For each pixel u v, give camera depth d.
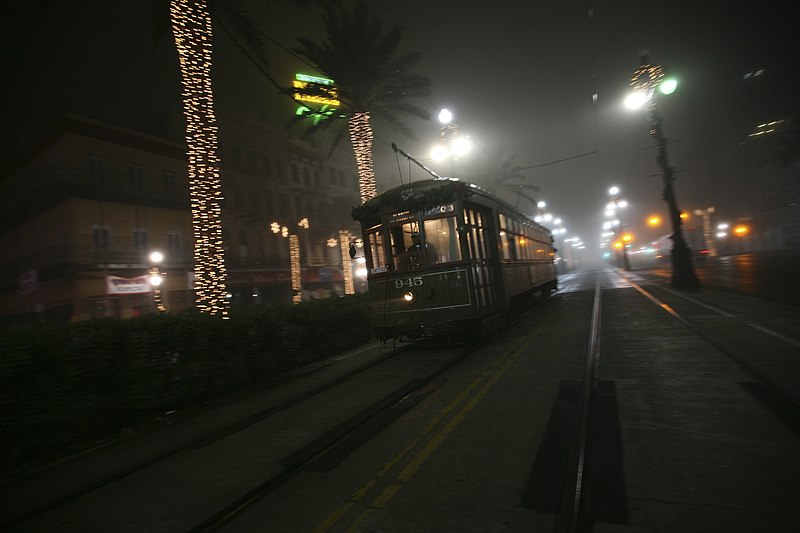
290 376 10.08
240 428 6.41
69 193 24.89
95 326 7.31
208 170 11.02
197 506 4.12
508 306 12.55
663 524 3.02
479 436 4.96
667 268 44.66
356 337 13.78
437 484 3.96
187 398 8.30
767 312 10.44
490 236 12.08
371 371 9.21
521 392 6.40
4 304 31.30
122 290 26.23
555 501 3.46
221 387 8.76
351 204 41.56
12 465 5.75
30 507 4.53
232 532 3.60
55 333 6.58
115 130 28.17
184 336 8.37
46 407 6.12
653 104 19.38
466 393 6.67
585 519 3.17
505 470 4.07
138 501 4.39
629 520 3.10
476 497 3.65
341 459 4.81
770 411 4.73
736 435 4.25
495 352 9.49
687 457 3.92
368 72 18.66
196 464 5.22
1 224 31.50
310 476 4.47
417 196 10.09
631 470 3.82
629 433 4.58
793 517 2.95
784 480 3.40
